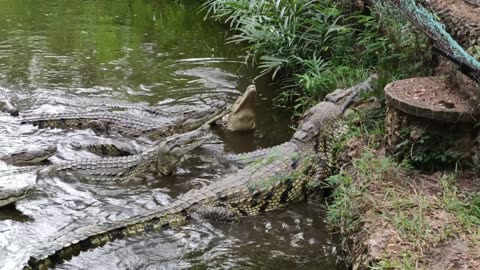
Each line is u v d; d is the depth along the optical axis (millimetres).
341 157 5781
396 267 3752
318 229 5293
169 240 5047
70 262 4699
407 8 5379
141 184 6102
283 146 6113
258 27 8914
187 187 6020
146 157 6242
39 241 4938
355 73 7266
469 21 5422
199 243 5020
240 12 9555
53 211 5449
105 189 5941
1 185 5625
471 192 4527
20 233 5066
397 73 6316
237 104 7281
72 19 12250
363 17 7262
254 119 7340
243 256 4844
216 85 8680
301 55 8328
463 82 4934
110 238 4988
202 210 5363
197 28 11750
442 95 5008
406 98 4930
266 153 6301
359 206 4602
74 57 9859
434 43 5039
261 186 5609
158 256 4809
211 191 5535
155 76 9070
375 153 5406
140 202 5676
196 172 6348
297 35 8266
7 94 8203
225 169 6352
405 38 6137
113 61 9711
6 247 4844
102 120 7363
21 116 7492
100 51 10211
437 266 3752
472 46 5184
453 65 5094
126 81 8852
